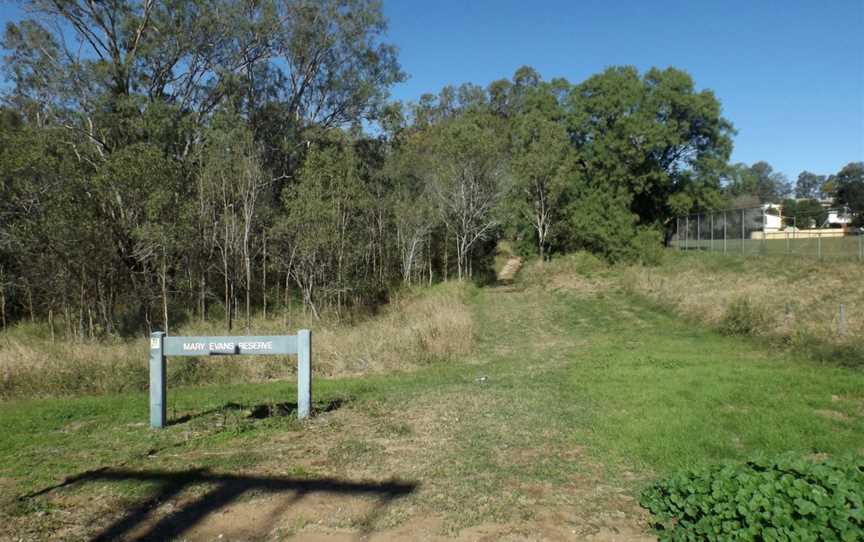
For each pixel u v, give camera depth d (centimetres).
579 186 4353
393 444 666
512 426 734
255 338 786
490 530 445
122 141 2530
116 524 463
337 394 982
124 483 549
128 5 2662
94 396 1038
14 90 2445
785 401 828
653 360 1259
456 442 670
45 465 609
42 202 2069
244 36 2983
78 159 2261
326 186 2536
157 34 2727
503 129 5191
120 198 2128
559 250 4547
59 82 2400
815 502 387
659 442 634
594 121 4375
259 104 3238
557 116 4588
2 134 2073
